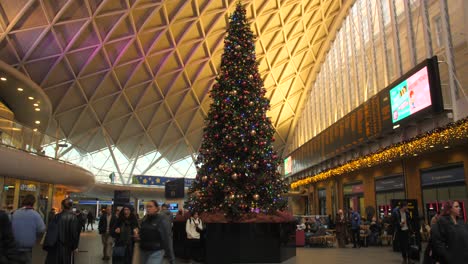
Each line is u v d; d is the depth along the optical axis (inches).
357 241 671.8
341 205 1219.2
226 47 564.1
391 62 951.6
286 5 1492.4
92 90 1322.6
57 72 1148.5
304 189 1616.6
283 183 537.3
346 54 1302.9
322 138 1289.4
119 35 1200.8
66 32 1050.1
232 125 514.9
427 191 764.0
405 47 865.5
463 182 659.4
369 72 1099.9
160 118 1664.6
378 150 839.1
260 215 482.9
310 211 1579.7
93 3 1033.5
